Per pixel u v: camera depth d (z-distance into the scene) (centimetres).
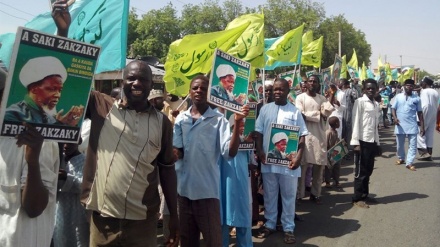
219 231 367
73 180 344
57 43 221
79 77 230
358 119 639
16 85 211
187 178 369
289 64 963
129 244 262
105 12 416
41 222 235
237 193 431
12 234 223
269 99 627
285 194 504
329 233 528
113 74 992
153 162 268
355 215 600
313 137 635
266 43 999
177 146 374
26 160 217
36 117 217
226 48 539
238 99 364
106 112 270
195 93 371
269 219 520
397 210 612
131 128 261
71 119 229
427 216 578
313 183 662
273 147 501
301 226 559
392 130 1619
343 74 1554
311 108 632
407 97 898
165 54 2912
